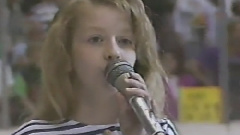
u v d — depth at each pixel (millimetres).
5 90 11492
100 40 3229
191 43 11891
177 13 11789
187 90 11664
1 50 12250
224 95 11805
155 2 11375
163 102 3537
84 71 3229
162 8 11500
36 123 3285
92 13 3242
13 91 11445
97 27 3219
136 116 3148
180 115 11500
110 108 3281
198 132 11180
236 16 11930
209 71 11914
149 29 3449
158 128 2908
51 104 3314
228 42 11961
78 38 3246
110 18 3236
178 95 11555
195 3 12023
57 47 3295
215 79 11883
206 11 12055
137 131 3254
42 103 3344
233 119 11742
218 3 12008
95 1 3268
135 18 3340
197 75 11812
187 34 11875
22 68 11461
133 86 3020
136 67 3496
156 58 3508
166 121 3539
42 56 3354
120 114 3246
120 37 3281
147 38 3432
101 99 3264
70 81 3303
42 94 3363
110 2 3270
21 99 11258
